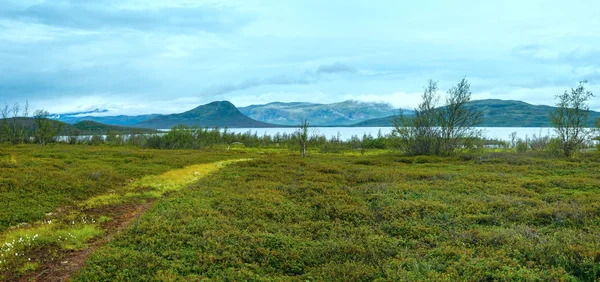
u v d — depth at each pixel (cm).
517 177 2295
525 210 1441
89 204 1700
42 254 1059
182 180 2431
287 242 1126
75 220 1439
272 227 1295
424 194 1798
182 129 6731
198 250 1056
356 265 951
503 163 3209
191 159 3669
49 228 1286
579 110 3666
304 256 1039
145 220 1352
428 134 4525
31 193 1727
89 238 1209
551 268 870
